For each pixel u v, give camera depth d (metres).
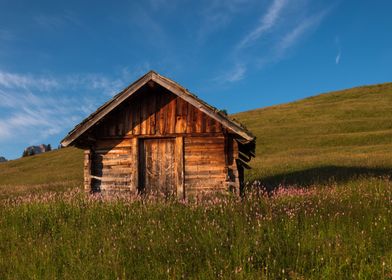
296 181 20.88
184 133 14.32
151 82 13.76
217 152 14.10
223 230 8.40
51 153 69.00
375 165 25.61
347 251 6.98
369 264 6.66
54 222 10.61
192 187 14.04
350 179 18.16
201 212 10.27
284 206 10.06
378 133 48.06
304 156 37.88
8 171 56.81
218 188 13.91
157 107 14.64
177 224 9.39
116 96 13.74
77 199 12.91
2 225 10.82
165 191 14.31
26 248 8.59
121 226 9.84
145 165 14.61
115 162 14.74
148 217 10.26
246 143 13.42
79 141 14.50
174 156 14.45
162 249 7.70
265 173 26.89
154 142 14.68
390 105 65.38
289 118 65.50
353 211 9.41
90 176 14.71
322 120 61.25
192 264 7.07
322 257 6.74
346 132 52.91
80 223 10.52
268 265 6.66
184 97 13.36
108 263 7.14
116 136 14.79
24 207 12.09
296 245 7.52
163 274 6.62
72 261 7.46
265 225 8.45
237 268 6.61
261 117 69.12
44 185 30.44
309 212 9.51
